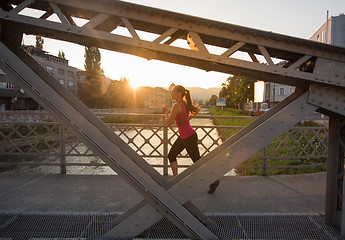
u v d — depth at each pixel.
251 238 1.88
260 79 1.92
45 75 1.88
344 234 1.87
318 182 3.54
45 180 3.56
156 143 10.90
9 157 9.44
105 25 1.76
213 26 1.60
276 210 2.53
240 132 2.07
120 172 1.72
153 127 3.94
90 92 57.12
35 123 3.87
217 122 29.36
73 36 1.69
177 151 2.90
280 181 3.59
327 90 1.69
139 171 1.68
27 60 1.82
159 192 1.70
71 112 1.63
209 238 1.75
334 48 1.57
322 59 1.62
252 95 49.25
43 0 1.56
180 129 2.81
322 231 1.98
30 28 1.71
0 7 1.57
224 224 2.11
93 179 3.62
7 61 1.57
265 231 1.99
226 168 1.70
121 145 2.10
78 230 1.97
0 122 3.88
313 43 1.56
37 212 2.25
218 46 1.93
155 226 2.06
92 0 1.55
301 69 1.88
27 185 3.34
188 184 1.72
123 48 1.83
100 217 2.19
